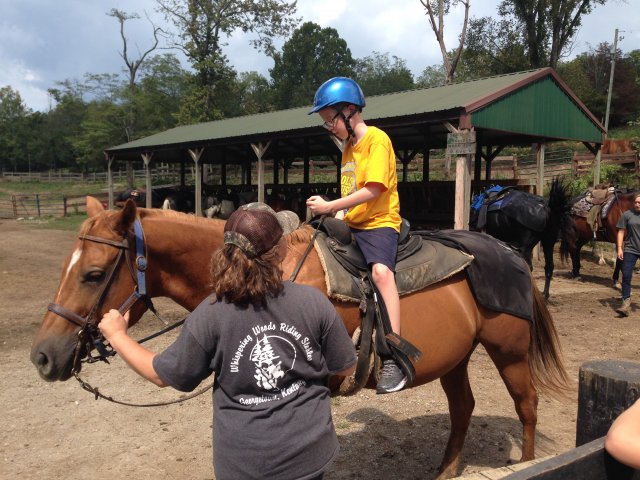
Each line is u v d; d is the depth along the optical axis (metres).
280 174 31.52
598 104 47.09
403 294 2.86
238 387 1.65
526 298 3.33
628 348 6.43
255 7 36.56
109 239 2.48
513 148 32.66
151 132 49.31
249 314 1.63
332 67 80.25
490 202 8.98
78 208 31.17
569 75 47.75
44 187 54.22
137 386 5.21
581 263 12.92
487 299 3.15
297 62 80.31
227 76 38.31
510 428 4.32
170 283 2.75
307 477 1.65
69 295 2.43
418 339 2.92
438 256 3.05
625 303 8.07
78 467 3.70
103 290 2.46
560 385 3.56
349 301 2.66
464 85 13.28
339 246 2.77
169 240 2.67
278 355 1.64
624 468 1.50
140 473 3.62
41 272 11.61
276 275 1.65
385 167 2.64
